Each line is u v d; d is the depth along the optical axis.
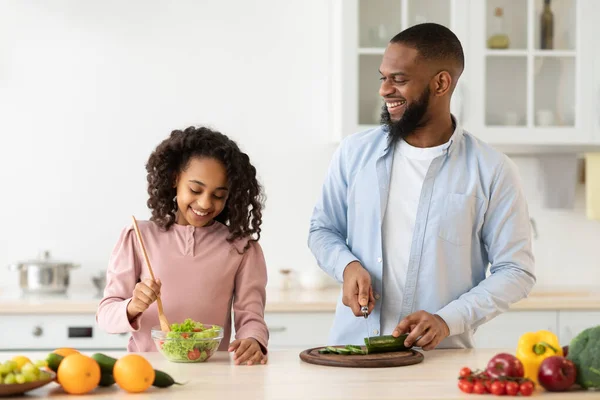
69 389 1.47
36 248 3.73
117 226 3.75
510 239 2.12
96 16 3.75
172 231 2.09
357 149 2.23
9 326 3.17
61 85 3.73
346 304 2.05
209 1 3.78
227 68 3.79
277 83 3.80
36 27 3.72
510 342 3.27
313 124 3.81
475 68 3.52
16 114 3.72
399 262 2.15
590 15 3.56
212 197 2.04
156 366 1.76
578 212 3.89
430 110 2.12
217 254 2.08
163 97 3.77
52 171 3.73
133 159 3.76
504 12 3.56
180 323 2.02
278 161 3.80
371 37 3.52
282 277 3.65
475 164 2.15
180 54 3.77
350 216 2.21
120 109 3.75
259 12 3.79
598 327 1.55
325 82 3.81
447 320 1.96
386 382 1.57
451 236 2.12
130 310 1.85
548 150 3.83
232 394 1.46
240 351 1.81
